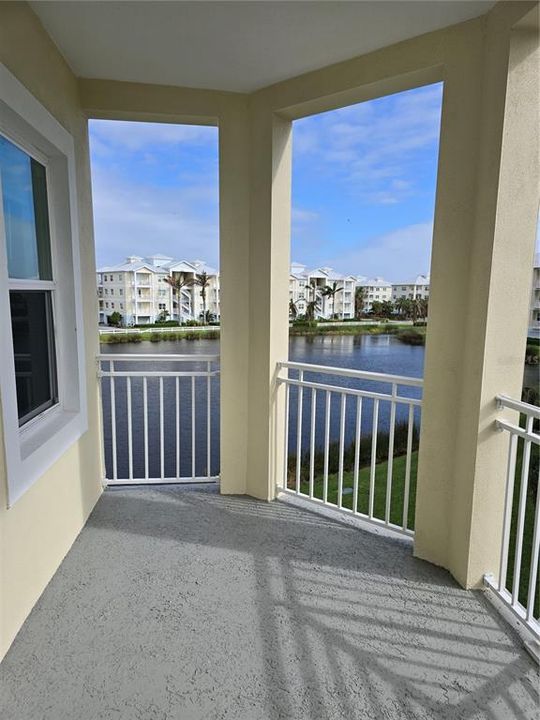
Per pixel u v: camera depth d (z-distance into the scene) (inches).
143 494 123.5
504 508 78.4
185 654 66.2
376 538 100.9
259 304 116.6
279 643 68.7
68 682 60.8
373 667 64.3
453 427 86.1
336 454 157.5
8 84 64.8
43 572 80.2
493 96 72.9
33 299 89.2
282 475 123.2
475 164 78.4
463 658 66.2
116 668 63.3
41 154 91.0
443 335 85.3
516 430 73.0
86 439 108.3
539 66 69.9
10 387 65.3
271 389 118.0
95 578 84.7
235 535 101.8
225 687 60.5
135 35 84.4
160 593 80.4
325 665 64.5
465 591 82.2
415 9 74.3
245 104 111.6
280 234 114.0
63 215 96.0
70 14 77.0
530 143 72.0
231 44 87.4
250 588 82.4
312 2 73.1
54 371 99.2
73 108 100.0
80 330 101.3
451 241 82.5
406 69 84.7
